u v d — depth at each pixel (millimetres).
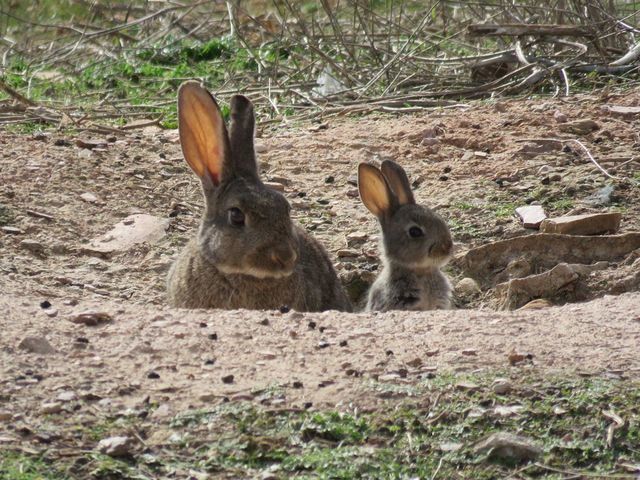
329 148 16672
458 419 7816
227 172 11609
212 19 25016
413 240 12750
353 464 7379
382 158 16234
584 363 8555
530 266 13266
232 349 8828
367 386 8133
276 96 19703
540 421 7816
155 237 13508
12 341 8680
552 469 7465
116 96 20391
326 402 7938
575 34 19609
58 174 14773
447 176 15586
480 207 14539
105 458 7242
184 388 8086
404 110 18453
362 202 13867
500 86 19391
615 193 14617
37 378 8125
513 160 15875
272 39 22609
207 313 9766
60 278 11984
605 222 13602
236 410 7789
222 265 11289
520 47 19891
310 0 24922
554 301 12586
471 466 7465
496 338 9125
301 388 8117
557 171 15445
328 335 9203
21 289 10984
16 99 18672
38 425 7500
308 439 7590
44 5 27359
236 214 11219
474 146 16531
